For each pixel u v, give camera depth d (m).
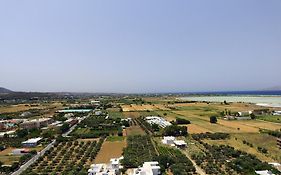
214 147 132.75
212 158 117.19
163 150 131.75
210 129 182.88
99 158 124.38
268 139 147.38
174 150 130.50
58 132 190.38
